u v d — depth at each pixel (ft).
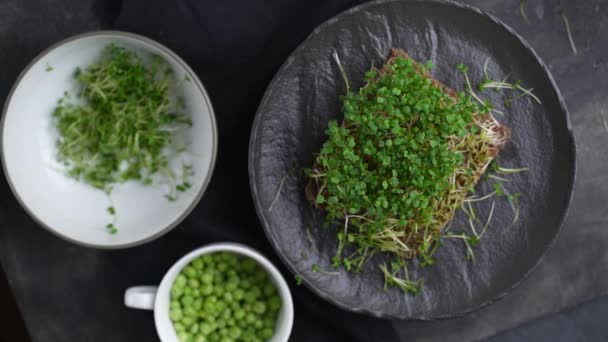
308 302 2.51
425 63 2.45
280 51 2.49
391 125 2.28
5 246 2.49
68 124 2.41
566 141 2.44
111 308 2.52
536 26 2.54
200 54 2.48
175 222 2.34
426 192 2.31
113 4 2.47
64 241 2.50
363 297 2.46
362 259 2.45
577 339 2.59
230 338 2.43
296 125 2.42
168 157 2.43
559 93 2.43
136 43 2.34
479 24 2.44
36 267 2.50
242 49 2.49
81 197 2.42
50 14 2.46
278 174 2.42
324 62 2.42
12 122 2.31
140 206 2.42
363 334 2.51
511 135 2.47
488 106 2.37
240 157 2.51
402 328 2.54
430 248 2.48
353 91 2.43
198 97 2.37
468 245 2.47
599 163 2.58
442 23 2.44
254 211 2.51
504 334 2.58
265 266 2.31
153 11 2.45
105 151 2.41
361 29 2.42
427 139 2.29
